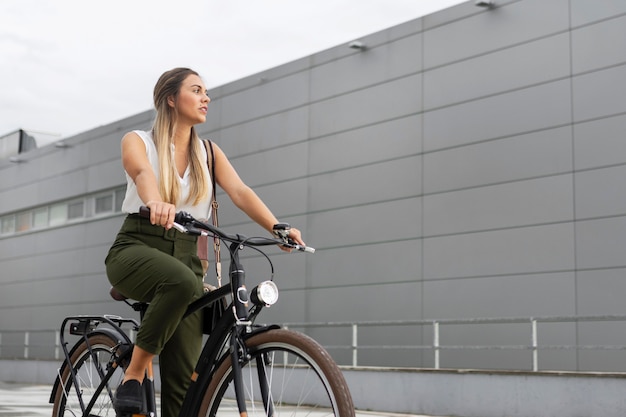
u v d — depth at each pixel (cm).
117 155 2253
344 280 1645
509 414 973
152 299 326
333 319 1655
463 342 1441
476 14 1484
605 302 1268
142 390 332
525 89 1402
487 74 1457
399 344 1541
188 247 339
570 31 1355
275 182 1808
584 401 902
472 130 1467
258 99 1873
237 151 1908
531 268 1361
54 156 2488
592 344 1277
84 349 388
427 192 1524
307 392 290
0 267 2666
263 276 1791
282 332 295
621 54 1293
